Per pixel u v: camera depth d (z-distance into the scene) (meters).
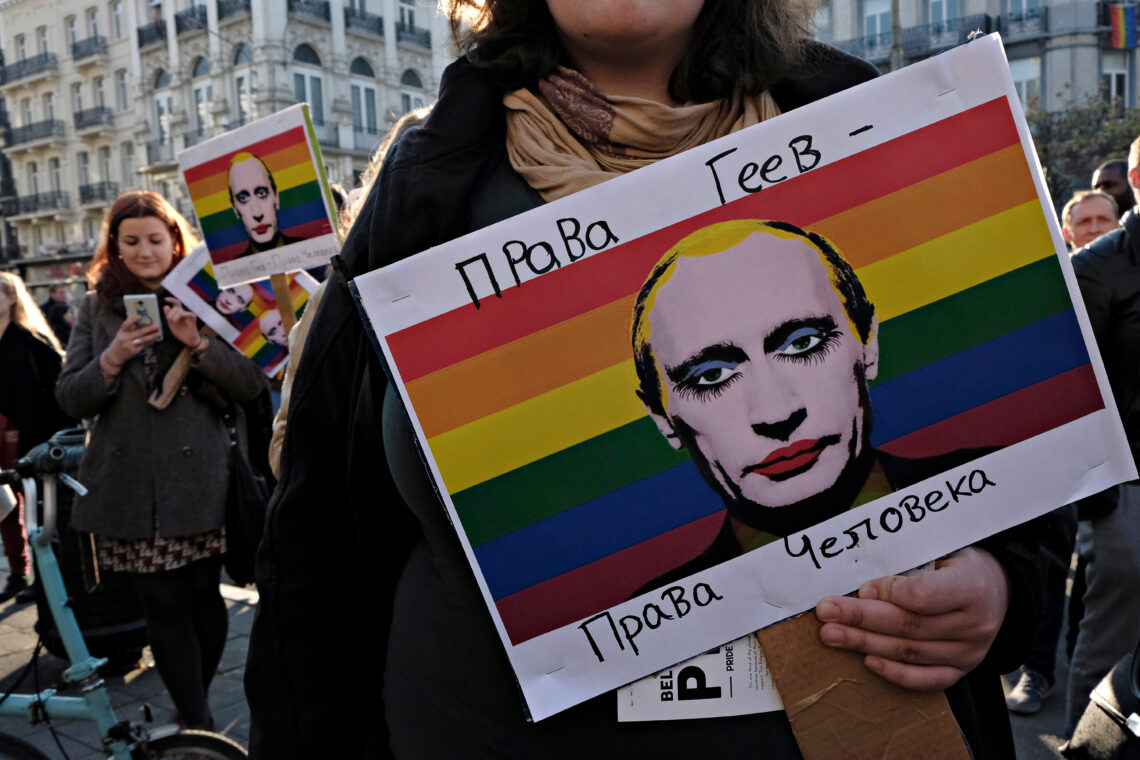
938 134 0.93
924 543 0.92
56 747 3.19
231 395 3.00
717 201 0.93
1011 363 0.93
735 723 0.94
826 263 0.93
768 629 0.93
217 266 2.62
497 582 0.95
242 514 2.97
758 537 0.93
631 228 0.93
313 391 1.13
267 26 34.00
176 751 2.48
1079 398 0.94
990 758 1.06
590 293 0.94
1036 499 0.93
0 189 46.97
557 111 0.99
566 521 0.94
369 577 1.16
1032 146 0.93
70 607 2.48
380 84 37.47
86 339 3.06
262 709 1.17
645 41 0.94
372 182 1.31
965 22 28.48
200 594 3.10
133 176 41.84
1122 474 0.93
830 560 0.92
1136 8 28.50
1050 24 28.66
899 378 0.93
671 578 0.93
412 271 0.94
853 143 0.93
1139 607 2.34
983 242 0.93
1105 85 28.30
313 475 1.15
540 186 0.98
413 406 0.95
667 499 0.93
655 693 0.94
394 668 1.10
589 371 0.94
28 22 44.94
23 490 2.61
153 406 2.89
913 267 0.93
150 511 2.88
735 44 0.99
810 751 0.91
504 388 0.94
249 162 2.52
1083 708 2.47
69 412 2.91
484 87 1.02
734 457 0.93
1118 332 2.26
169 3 37.66
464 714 1.01
